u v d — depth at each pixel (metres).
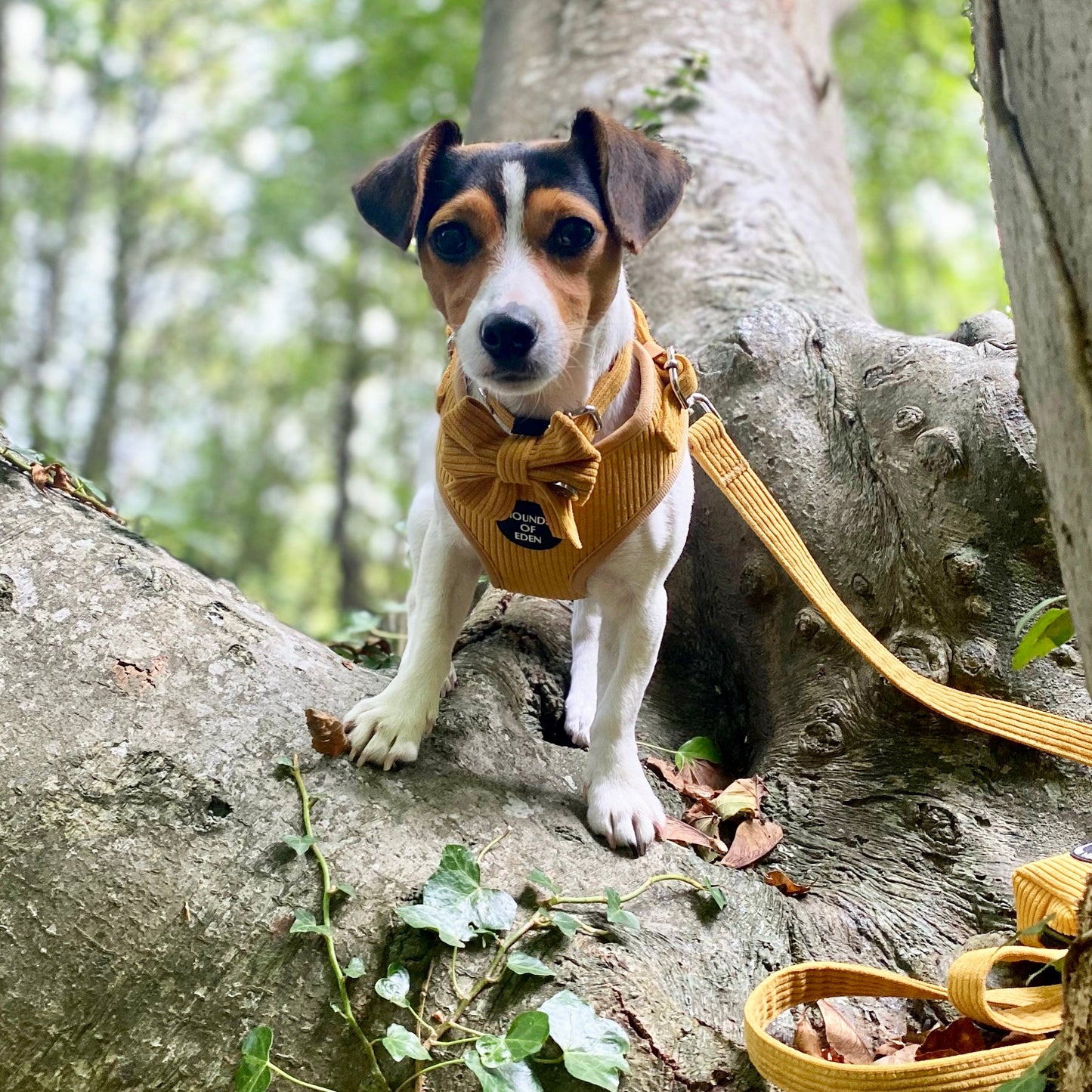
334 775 0.51
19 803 0.45
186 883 0.45
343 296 4.46
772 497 0.70
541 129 1.24
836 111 1.62
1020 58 0.33
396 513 4.37
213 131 4.23
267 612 0.61
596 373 0.55
